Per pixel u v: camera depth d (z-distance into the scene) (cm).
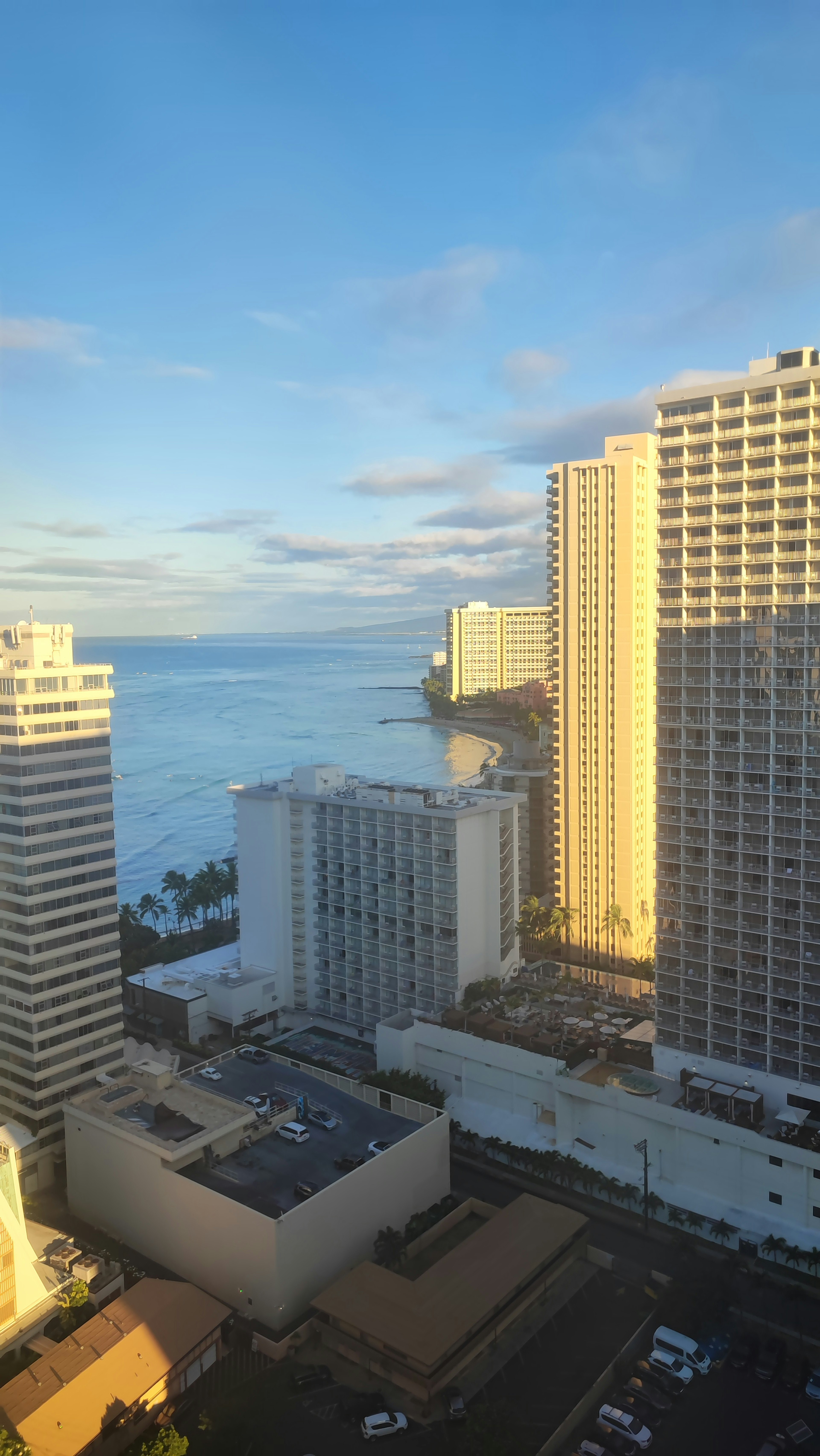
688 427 12338
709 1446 7469
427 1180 10725
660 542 12625
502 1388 8100
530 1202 10006
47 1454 7219
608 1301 9194
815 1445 7469
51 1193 11688
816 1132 10712
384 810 15075
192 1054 15375
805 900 11494
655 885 15562
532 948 18762
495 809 15050
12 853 11556
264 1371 8425
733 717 12056
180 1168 9925
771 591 11812
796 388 11450
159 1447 7069
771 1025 11781
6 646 12112
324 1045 15550
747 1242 9988
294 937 16550
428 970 14838
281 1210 9125
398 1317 8375
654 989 15900
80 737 11875
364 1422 7656
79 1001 12025
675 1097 11419
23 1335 8538
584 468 17475
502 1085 12638
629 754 17350
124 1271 9744
